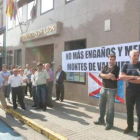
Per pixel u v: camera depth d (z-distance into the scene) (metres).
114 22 7.55
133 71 5.04
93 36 8.45
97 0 8.23
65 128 5.96
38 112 7.83
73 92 9.54
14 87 8.31
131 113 5.32
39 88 8.25
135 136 5.21
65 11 9.99
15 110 8.19
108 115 5.77
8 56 16.89
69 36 9.75
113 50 7.50
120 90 7.25
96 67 8.22
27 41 13.44
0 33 18.20
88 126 6.08
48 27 10.92
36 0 12.43
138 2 6.75
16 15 14.84
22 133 5.87
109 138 5.15
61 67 9.55
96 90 8.28
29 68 11.33
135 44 6.76
